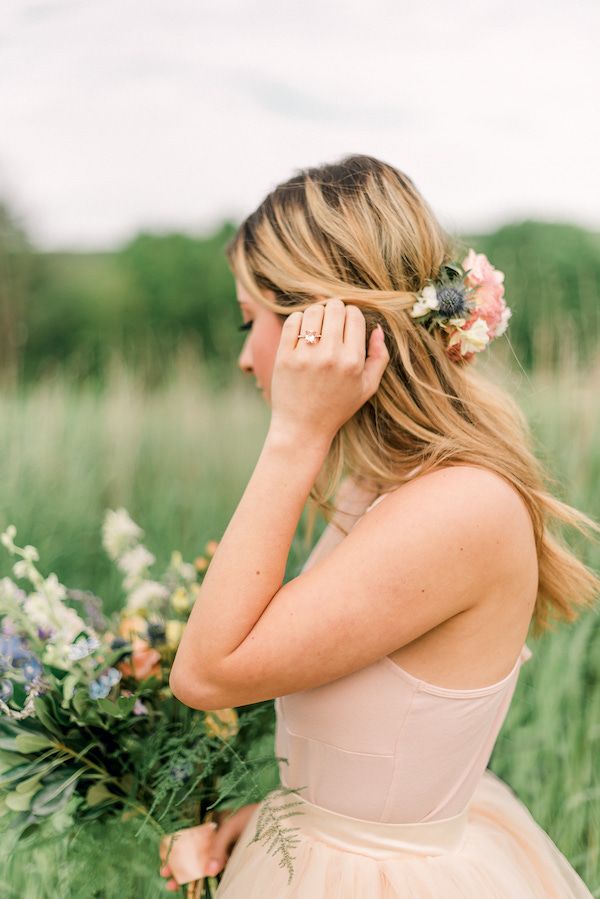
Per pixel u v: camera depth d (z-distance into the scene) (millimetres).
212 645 1021
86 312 14852
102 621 1499
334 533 1382
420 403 1177
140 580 1652
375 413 1212
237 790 1315
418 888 1109
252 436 4633
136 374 6266
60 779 1229
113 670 1231
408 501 1058
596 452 3025
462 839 1220
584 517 1163
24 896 1570
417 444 1186
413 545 1015
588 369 3629
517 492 1116
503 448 1169
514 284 5094
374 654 1032
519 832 1344
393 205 1228
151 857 1419
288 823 1205
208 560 1611
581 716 2383
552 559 1263
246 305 1313
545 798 2141
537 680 2414
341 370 1061
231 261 1329
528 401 2791
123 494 4129
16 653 1249
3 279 14719
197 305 14617
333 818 1157
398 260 1206
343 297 1180
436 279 1220
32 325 14594
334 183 1245
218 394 5395
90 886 1355
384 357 1145
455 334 1195
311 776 1173
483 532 1036
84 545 3619
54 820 1312
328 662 1019
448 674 1089
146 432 4559
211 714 1270
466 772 1172
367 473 1224
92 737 1268
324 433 1081
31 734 1229
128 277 14906
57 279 15008
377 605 1008
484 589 1052
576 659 2385
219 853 1312
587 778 2201
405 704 1098
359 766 1126
